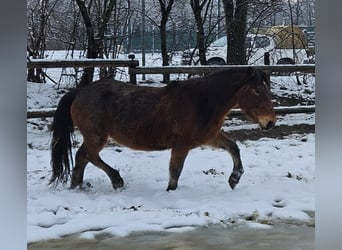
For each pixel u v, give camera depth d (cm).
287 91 1269
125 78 1274
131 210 487
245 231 425
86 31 1262
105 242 396
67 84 1172
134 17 1578
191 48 1442
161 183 596
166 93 554
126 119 558
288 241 397
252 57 1452
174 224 440
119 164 701
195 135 541
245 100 535
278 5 1423
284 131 945
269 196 533
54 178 567
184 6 1517
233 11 1350
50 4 1419
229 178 564
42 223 445
